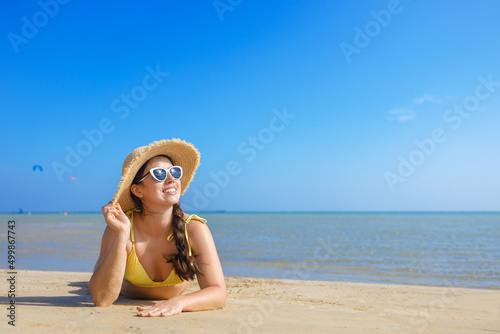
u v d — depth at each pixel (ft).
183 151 11.58
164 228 11.04
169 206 10.84
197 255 11.25
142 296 12.12
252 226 111.24
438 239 61.77
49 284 16.89
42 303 11.56
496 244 52.29
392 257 38.47
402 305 13.42
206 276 11.11
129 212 11.39
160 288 11.71
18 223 127.03
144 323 8.86
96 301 10.64
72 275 20.45
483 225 115.03
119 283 10.38
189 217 11.31
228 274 27.25
